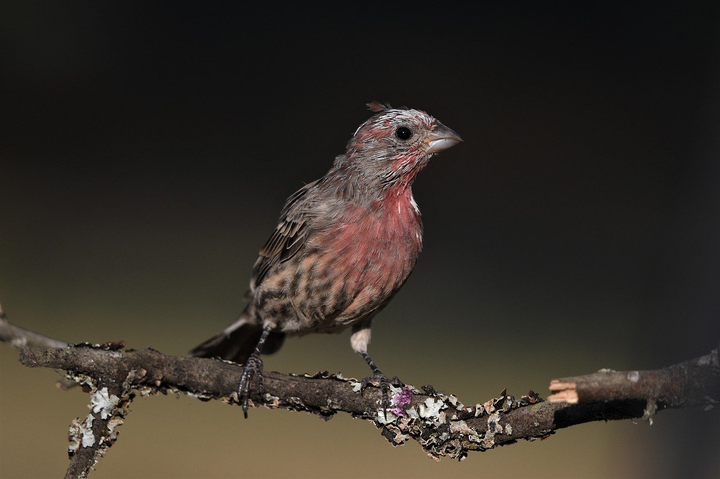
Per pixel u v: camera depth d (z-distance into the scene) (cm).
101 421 350
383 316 385
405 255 357
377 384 352
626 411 349
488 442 351
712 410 351
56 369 350
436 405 352
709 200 374
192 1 536
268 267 359
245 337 362
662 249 365
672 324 361
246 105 518
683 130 479
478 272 421
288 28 537
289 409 352
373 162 357
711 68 420
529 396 351
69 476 350
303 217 357
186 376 352
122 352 351
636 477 352
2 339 350
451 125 505
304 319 358
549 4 527
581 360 378
